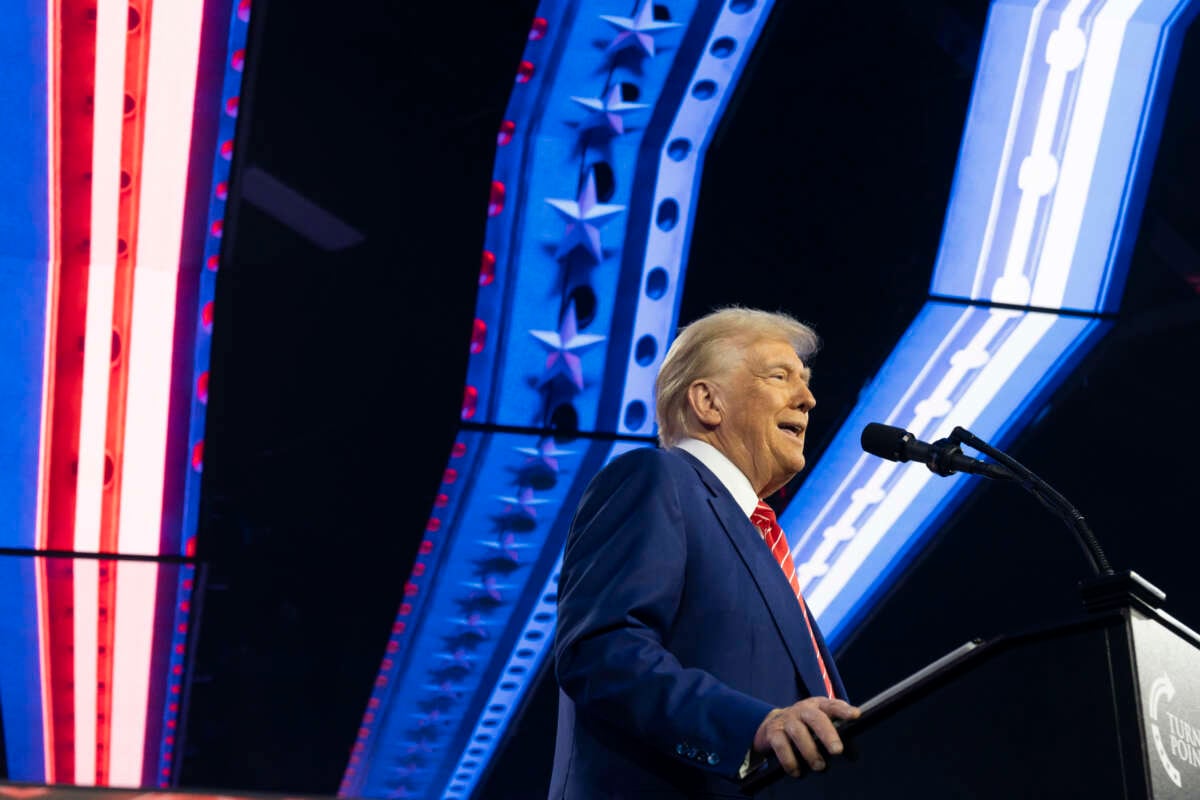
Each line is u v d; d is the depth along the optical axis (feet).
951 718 4.03
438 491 15.88
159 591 15.62
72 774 16.11
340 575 16.25
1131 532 17.94
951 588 17.78
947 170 15.29
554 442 15.66
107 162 13.12
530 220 14.56
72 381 14.12
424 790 17.15
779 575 5.71
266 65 12.85
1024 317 16.31
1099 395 17.04
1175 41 15.30
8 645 15.44
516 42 13.16
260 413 14.96
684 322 15.47
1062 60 14.92
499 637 16.76
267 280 14.19
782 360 6.61
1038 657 3.90
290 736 16.80
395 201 14.03
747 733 4.55
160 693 16.25
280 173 13.57
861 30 13.82
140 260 13.73
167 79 12.82
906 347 16.28
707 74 13.89
